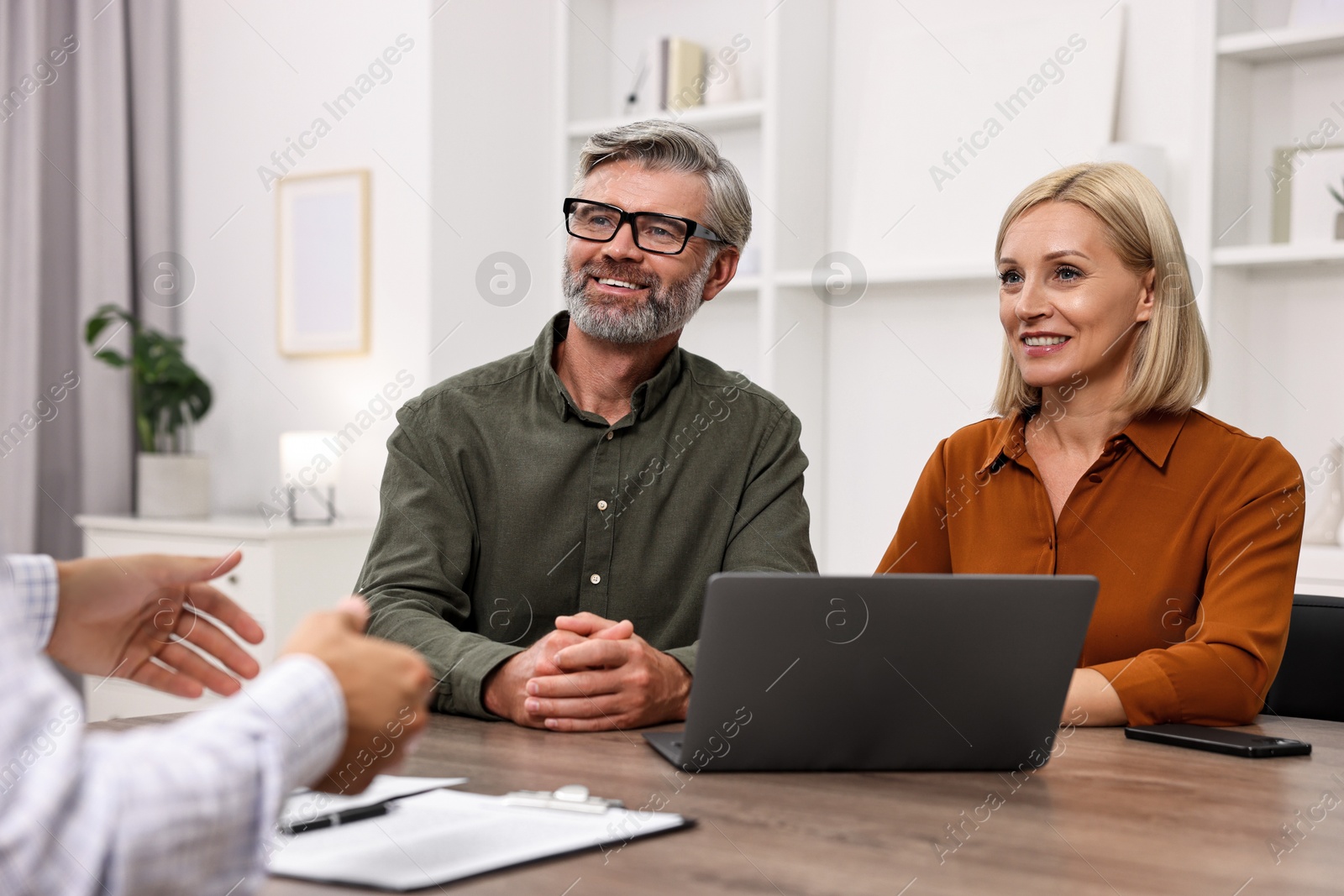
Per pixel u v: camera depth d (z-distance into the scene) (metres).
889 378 3.20
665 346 1.70
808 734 0.96
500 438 1.63
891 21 3.19
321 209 3.56
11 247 3.49
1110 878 0.70
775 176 3.11
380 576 1.49
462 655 1.24
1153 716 1.26
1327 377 2.61
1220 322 2.63
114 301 3.71
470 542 1.60
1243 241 2.70
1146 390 1.56
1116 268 1.57
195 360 3.80
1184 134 2.76
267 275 3.68
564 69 3.54
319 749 0.55
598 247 1.62
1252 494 1.48
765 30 3.13
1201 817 0.85
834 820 0.82
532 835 0.76
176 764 0.48
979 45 3.00
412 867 0.69
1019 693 0.97
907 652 0.95
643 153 1.65
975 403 3.06
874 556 3.22
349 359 3.52
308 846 0.73
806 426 3.24
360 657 0.58
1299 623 1.50
